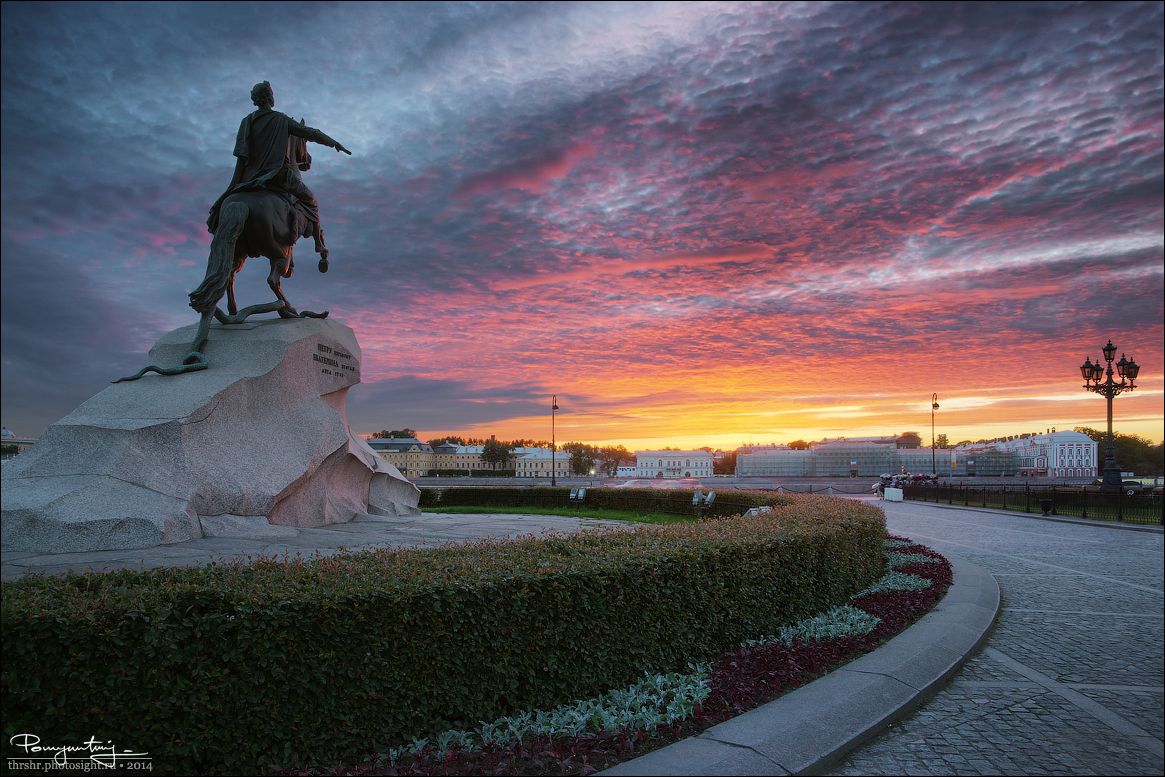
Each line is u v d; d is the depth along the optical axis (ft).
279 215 50.24
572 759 13.98
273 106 51.29
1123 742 16.88
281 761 13.07
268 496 41.50
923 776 14.82
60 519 32.73
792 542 25.71
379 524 51.70
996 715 18.60
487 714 15.51
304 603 13.53
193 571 15.97
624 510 83.51
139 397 41.60
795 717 16.26
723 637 21.63
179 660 12.35
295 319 51.26
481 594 15.67
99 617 12.11
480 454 498.28
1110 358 97.04
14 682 11.37
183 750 12.21
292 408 47.37
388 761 13.75
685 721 16.07
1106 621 30.63
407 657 14.57
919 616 28.45
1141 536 70.69
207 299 47.06
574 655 17.13
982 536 70.28
